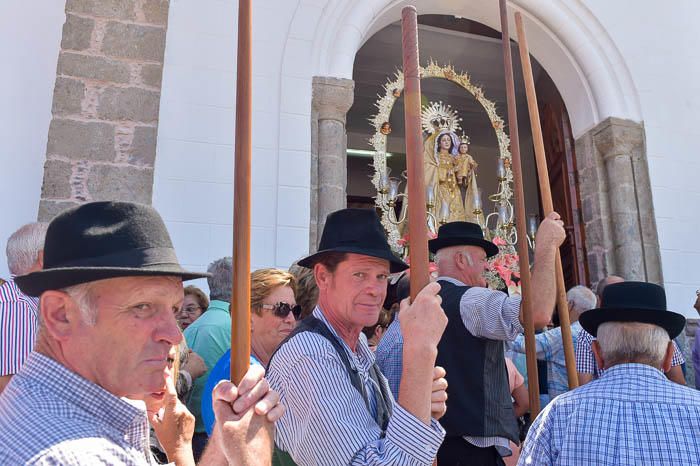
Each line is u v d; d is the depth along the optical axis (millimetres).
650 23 7027
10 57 4941
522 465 1937
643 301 1991
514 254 6926
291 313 2701
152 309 1199
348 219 2010
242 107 1404
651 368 1873
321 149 5570
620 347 1925
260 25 5605
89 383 1100
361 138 10430
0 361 2119
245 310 1344
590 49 6742
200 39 5484
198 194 5145
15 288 2262
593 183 6664
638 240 6340
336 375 1673
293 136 5441
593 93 6793
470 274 2967
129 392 1161
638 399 1784
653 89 6812
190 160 5191
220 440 1249
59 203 4754
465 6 6828
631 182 6484
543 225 2609
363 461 1492
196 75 5391
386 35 8633
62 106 4945
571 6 6754
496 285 6363
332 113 5676
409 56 1684
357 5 5984
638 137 6598
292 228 5246
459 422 2520
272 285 2705
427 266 1584
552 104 7910
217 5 5621
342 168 5621
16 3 5062
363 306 1923
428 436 1446
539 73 8672
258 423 1256
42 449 904
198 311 3771
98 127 4980
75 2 5188
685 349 6051
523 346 3818
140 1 5352
